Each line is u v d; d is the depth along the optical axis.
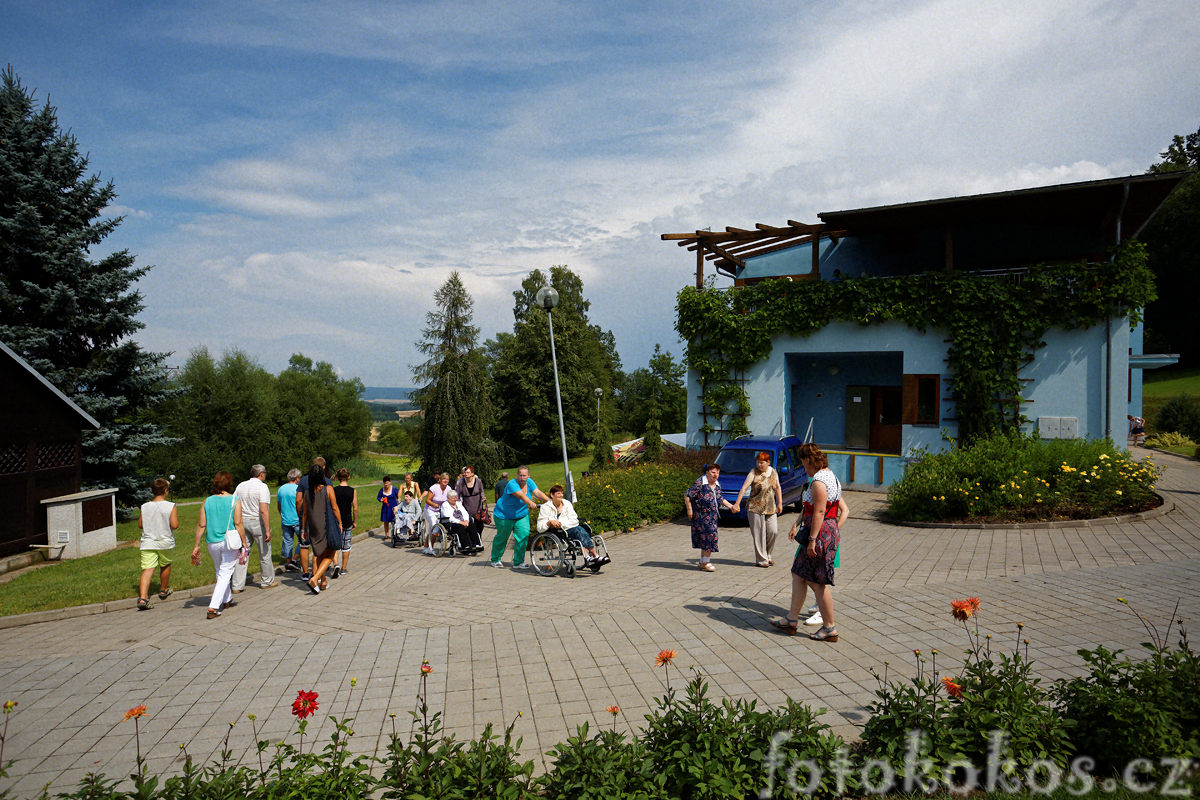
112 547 15.39
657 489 15.17
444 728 5.02
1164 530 10.83
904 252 20.36
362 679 6.13
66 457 15.55
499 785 3.43
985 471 12.76
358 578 10.96
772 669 5.86
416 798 3.32
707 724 3.93
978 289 16.53
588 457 52.81
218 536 8.88
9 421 13.98
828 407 21.52
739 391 19.66
